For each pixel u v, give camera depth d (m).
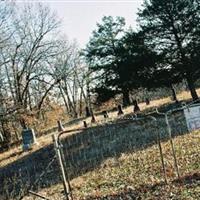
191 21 36.97
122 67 42.16
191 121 12.52
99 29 64.94
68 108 76.94
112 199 12.55
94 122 37.81
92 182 16.12
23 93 52.88
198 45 36.81
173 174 13.93
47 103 60.16
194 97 37.28
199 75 37.59
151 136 23.47
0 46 44.47
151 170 15.64
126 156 19.66
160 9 36.97
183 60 37.34
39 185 18.28
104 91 63.12
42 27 54.28
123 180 15.20
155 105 42.50
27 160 27.09
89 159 21.47
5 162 28.86
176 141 20.42
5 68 52.25
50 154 26.69
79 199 13.72
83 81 77.00
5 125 46.38
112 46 64.19
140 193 12.22
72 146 26.03
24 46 53.53
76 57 73.62
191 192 11.15
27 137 32.09
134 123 27.27
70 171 19.50
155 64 38.22
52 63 60.16
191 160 15.83
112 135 25.80
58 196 15.02
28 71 53.94
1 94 45.47
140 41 38.50
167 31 37.44
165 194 11.50
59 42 56.12
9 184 20.95
